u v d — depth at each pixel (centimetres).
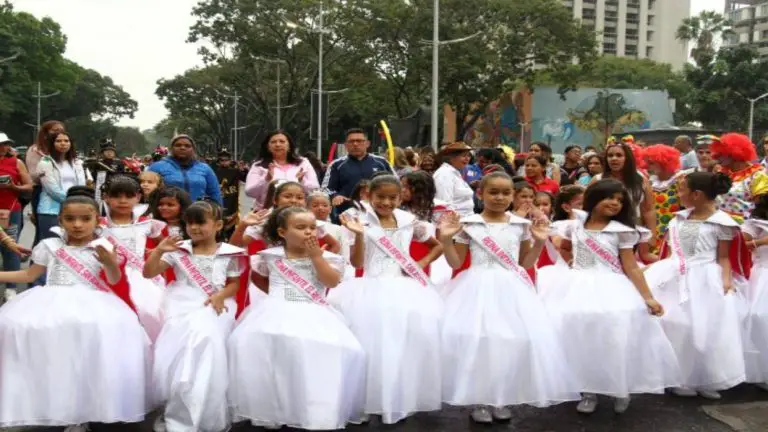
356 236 461
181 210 524
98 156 1075
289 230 430
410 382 436
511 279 452
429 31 3180
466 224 465
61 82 6594
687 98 5197
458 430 440
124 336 419
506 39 3303
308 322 418
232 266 454
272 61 3922
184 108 6250
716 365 478
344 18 3419
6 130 6300
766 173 563
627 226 473
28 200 817
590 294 457
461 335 441
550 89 4672
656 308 461
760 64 4859
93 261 437
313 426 398
